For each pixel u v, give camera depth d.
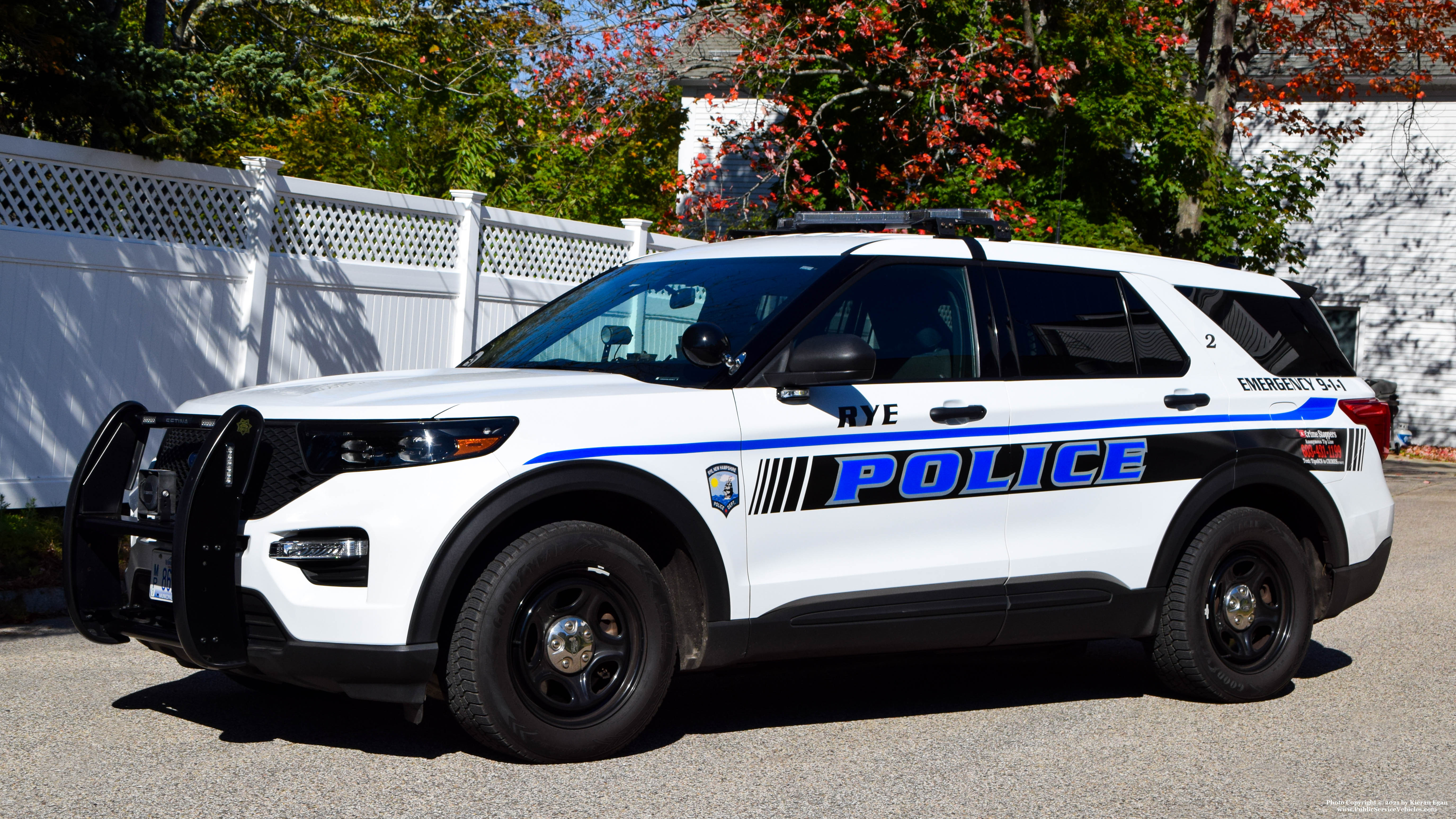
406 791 4.36
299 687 5.11
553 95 16.80
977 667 6.83
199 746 4.85
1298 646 6.19
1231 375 6.13
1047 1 17.17
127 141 9.17
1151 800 4.55
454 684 4.50
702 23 16.81
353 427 4.45
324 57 20.50
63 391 8.69
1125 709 5.93
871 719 5.62
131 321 9.03
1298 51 20.39
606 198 17.38
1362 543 6.47
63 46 8.83
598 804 4.29
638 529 4.97
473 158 17.81
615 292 5.87
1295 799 4.61
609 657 4.75
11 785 4.31
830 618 5.07
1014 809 4.40
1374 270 22.62
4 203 8.51
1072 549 5.59
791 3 17.34
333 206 10.40
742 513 4.91
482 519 4.43
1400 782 4.85
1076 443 5.59
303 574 4.43
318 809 4.16
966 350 5.47
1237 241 17.42
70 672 5.98
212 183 9.48
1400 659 7.14
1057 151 16.92
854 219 6.21
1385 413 6.68
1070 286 5.83
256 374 9.77
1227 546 5.97
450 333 11.36
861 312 5.29
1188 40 19.31
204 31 19.72
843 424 5.10
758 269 5.53
